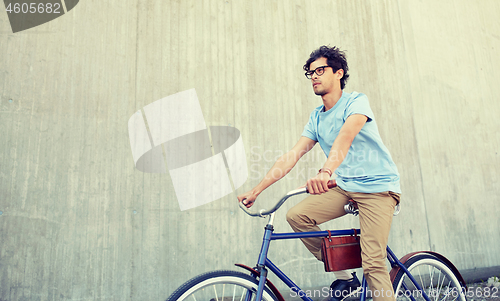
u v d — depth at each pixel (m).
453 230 3.06
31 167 1.79
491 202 3.40
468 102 3.56
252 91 2.45
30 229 1.73
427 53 3.40
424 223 2.91
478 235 3.20
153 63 2.18
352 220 2.60
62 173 1.84
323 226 2.46
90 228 1.84
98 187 1.90
